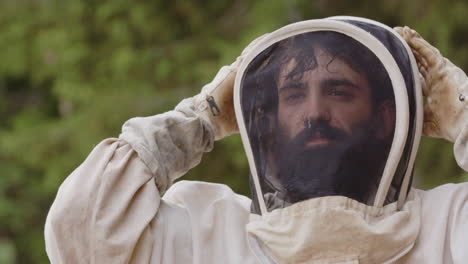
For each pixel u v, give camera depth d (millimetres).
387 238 3443
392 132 3516
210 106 3822
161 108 10664
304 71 3570
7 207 12594
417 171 9625
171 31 11398
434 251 3473
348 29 3559
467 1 9805
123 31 11352
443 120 3645
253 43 3803
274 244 3516
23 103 13516
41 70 12227
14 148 11562
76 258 3545
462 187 3619
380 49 3541
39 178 12859
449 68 3664
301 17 10414
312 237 3439
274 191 3568
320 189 3480
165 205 3715
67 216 3537
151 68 11094
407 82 3564
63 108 12305
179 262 3613
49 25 12094
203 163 10312
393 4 10141
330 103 3537
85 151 10805
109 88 11211
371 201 3502
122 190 3594
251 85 3658
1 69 12383
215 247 3656
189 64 11070
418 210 3568
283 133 3574
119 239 3521
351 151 3498
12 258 11984
